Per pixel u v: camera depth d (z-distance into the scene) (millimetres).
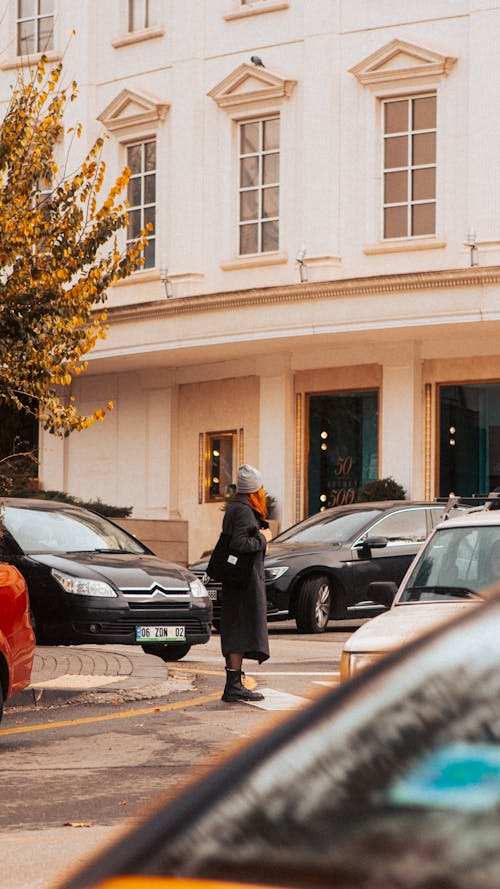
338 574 24406
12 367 18188
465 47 33938
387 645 9547
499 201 33031
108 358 38094
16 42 41531
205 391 39500
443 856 1956
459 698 2135
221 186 37375
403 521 25422
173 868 1956
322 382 36906
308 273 35250
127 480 40719
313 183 35531
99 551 20203
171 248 37906
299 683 17094
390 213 34844
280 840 1984
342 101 35469
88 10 40062
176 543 38875
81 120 40000
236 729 13516
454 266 33781
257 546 15352
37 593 18781
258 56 36812
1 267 18500
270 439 37438
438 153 34156
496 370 34438
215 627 25375
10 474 39406
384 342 35438
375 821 2006
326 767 2072
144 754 12148
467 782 2047
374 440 36344
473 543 11211
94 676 16906
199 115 37812
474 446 34844
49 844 8570
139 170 39156
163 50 38625
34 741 13008
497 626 2230
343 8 35531
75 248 19062
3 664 12477
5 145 18906
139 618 18750
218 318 35469
